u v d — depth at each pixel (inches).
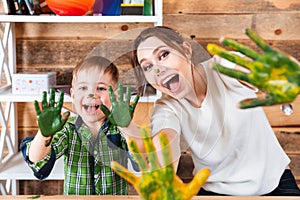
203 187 63.4
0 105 79.2
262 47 24.6
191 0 82.4
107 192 58.6
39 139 50.3
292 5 83.3
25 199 42.7
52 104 36.4
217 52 25.5
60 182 86.4
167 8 82.4
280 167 63.5
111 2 74.8
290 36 83.9
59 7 69.5
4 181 85.6
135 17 70.2
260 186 60.6
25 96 72.1
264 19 83.4
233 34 83.4
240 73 25.3
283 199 42.9
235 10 83.0
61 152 56.9
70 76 83.7
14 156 82.0
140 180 31.3
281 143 85.6
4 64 80.0
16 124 84.0
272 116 85.1
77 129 38.3
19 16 70.5
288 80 24.6
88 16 70.3
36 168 53.6
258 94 78.3
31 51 83.0
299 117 85.0
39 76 73.7
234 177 60.8
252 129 60.5
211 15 82.9
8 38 80.7
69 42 83.2
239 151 60.3
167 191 31.0
